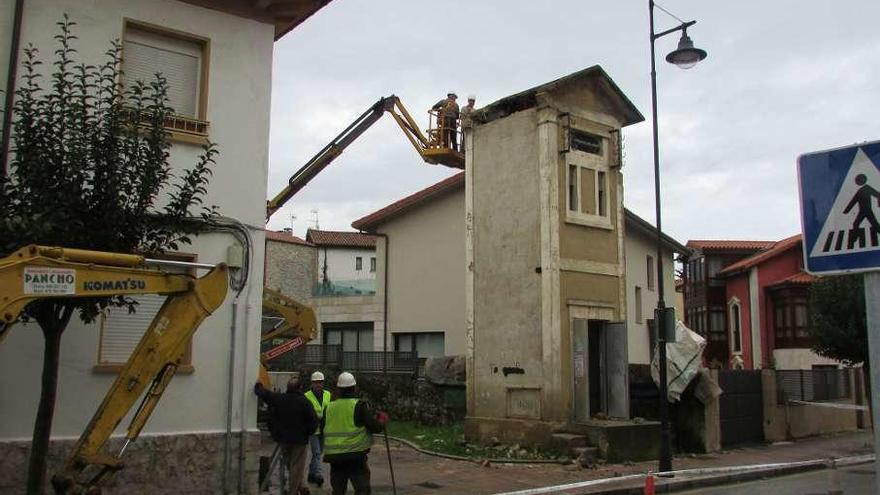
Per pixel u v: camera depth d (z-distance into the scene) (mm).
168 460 11047
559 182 17859
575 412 17062
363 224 30250
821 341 22719
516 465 15484
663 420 14742
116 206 8125
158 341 8180
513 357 17812
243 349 11945
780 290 39656
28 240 7617
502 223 18578
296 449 10688
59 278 7379
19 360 10117
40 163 7852
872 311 3883
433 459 16359
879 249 3883
